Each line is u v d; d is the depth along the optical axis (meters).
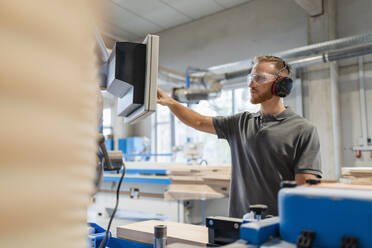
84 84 0.19
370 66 3.67
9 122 0.14
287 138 1.19
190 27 5.18
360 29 3.72
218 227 0.79
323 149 3.62
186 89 4.02
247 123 1.32
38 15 0.15
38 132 0.15
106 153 0.79
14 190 0.14
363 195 0.44
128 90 0.77
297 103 3.93
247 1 4.57
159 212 3.11
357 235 0.42
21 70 0.15
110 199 3.50
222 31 4.83
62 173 0.17
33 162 0.15
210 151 5.45
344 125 3.81
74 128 0.18
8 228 0.14
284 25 4.25
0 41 0.14
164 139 6.05
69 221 0.18
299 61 3.50
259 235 0.49
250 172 1.28
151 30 5.45
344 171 1.84
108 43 0.73
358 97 3.73
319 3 3.59
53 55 0.16
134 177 3.22
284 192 0.50
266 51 4.39
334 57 3.31
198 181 2.85
